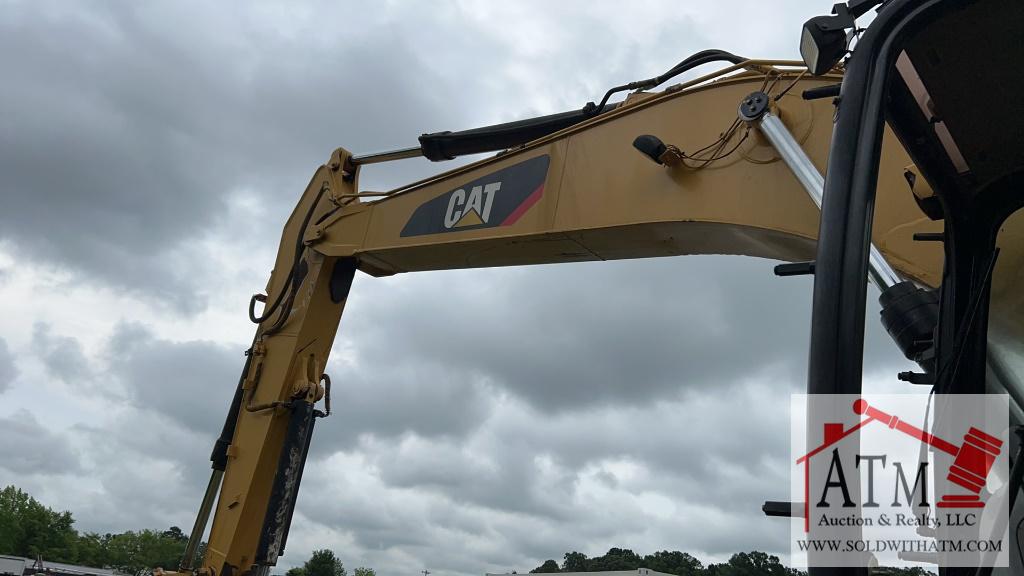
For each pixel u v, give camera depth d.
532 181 4.65
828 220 1.44
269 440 5.36
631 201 4.10
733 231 3.73
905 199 3.02
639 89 4.50
